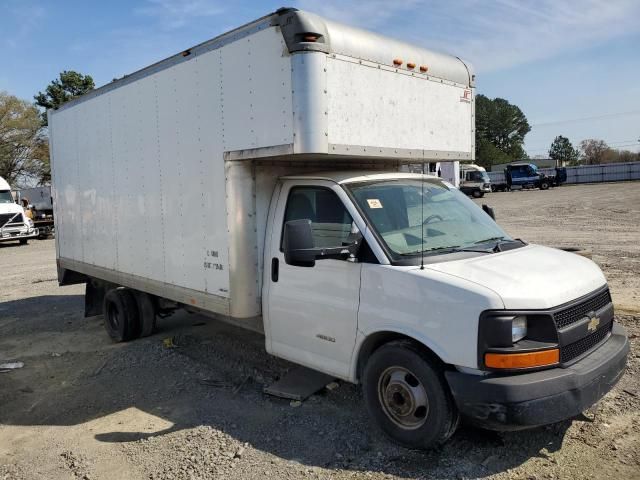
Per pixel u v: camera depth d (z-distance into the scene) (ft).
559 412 11.31
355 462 12.85
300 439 14.17
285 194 16.39
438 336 12.06
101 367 21.09
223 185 16.61
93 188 25.05
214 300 17.38
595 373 11.89
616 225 60.80
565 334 11.71
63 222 28.89
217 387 18.20
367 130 15.30
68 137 27.30
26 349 24.52
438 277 12.28
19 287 41.11
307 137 13.96
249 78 15.42
